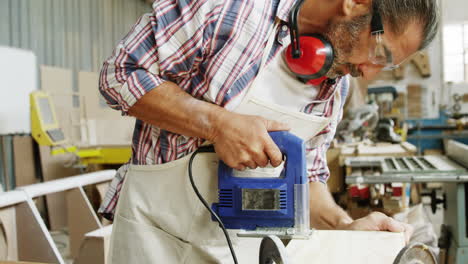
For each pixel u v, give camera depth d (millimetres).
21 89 4121
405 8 735
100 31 5691
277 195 785
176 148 895
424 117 6965
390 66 810
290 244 933
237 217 820
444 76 7348
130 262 929
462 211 1811
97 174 1878
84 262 1407
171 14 812
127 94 803
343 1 774
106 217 1065
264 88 881
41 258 1362
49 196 3805
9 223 1346
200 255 934
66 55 4941
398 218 2037
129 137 5320
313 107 981
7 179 3838
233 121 771
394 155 2805
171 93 799
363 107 3516
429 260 705
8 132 3957
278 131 798
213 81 828
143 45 810
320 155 1105
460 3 7320
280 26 843
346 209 2662
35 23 4441
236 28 808
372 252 874
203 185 884
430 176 1832
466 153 1957
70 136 4785
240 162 769
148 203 923
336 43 818
